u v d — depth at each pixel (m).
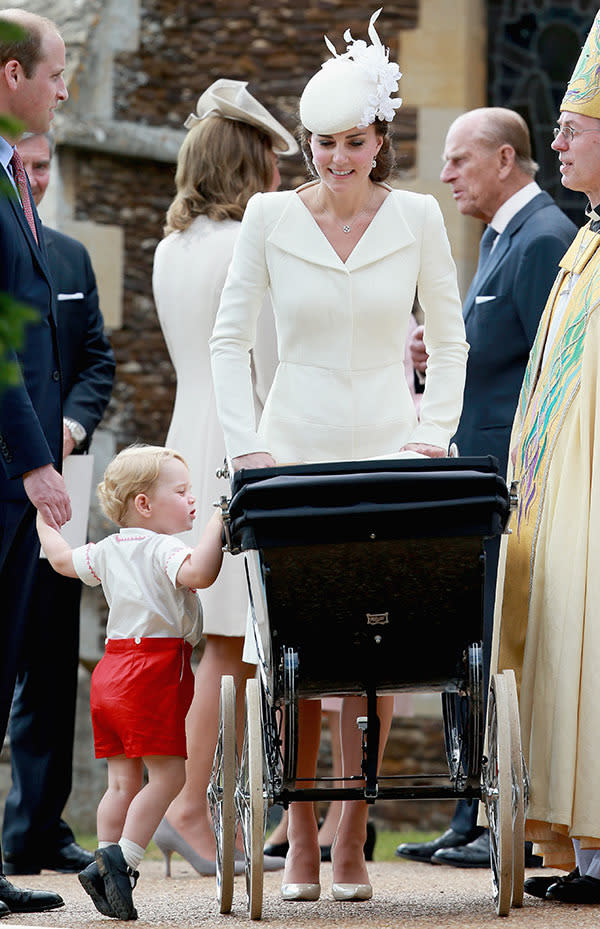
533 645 17.38
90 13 37.75
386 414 16.75
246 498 14.49
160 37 38.50
